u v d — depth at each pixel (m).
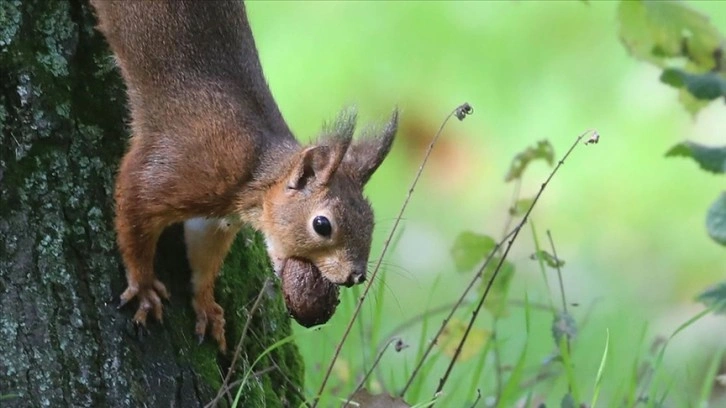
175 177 4.44
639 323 4.90
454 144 5.34
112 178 4.43
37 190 4.40
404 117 5.39
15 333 4.38
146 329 4.41
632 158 5.24
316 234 4.45
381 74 5.49
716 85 4.52
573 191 5.17
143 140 4.44
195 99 4.46
